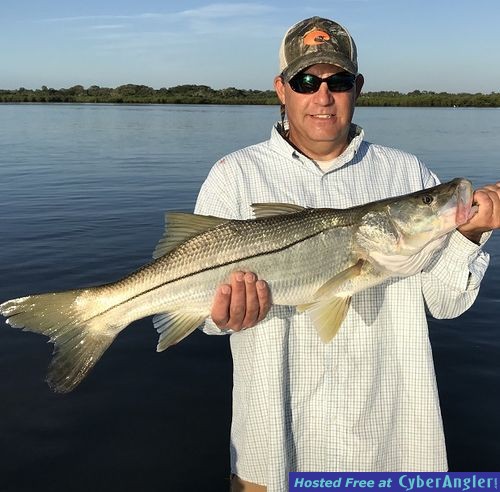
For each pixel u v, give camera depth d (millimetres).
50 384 3807
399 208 3822
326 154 4125
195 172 24875
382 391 3877
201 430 6121
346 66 3814
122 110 94188
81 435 5992
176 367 7387
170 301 3891
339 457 3859
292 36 3947
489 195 3625
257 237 3809
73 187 20750
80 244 12758
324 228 3850
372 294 3885
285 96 4113
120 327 3947
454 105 121750
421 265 3850
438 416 3895
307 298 3818
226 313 3617
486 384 6840
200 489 5258
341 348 3834
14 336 8047
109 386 6934
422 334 3887
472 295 3908
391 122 60062
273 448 3803
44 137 43000
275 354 3807
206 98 144125
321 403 3857
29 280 10328
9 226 14453
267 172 4082
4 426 6094
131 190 20125
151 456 5699
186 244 3877
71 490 5223
